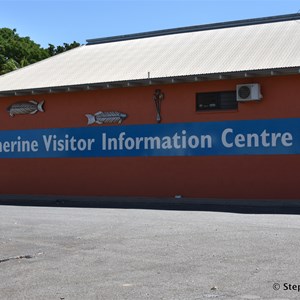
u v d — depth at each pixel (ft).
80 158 85.10
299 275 27.68
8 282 28.12
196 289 25.70
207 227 45.44
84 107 84.99
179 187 77.92
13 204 76.07
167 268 30.12
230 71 72.28
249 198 73.41
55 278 28.71
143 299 24.30
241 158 73.97
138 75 80.74
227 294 24.76
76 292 25.82
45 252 35.91
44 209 66.64
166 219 52.65
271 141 72.23
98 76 85.25
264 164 72.54
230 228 44.50
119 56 94.38
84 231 44.88
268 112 72.59
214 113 75.82
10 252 36.06
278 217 53.83
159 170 79.25
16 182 90.12
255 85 72.13
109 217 55.57
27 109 89.15
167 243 37.83
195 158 76.89
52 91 85.61
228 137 74.84
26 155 89.51
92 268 30.81
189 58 83.25
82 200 81.15
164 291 25.48
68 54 104.12
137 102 81.05
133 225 48.01
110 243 38.60
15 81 92.63
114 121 82.53
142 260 32.45
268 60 74.02
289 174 71.10
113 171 82.53
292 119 71.20
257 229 43.57
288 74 71.31
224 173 75.05
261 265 30.04
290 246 35.35
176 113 78.38
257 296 24.32
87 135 84.64
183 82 77.36
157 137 79.51
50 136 87.56
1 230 46.24
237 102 74.54
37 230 46.01
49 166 87.56
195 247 35.99
